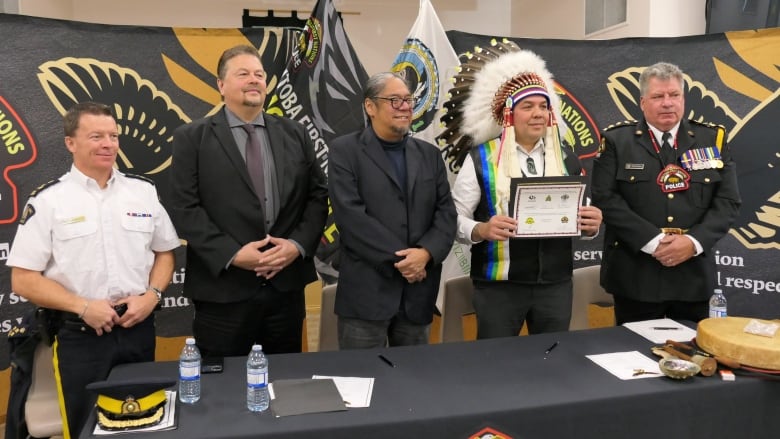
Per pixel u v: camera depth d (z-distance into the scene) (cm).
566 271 222
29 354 197
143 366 174
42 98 279
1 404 270
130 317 187
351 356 179
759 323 179
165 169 301
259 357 146
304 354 180
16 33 276
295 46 311
